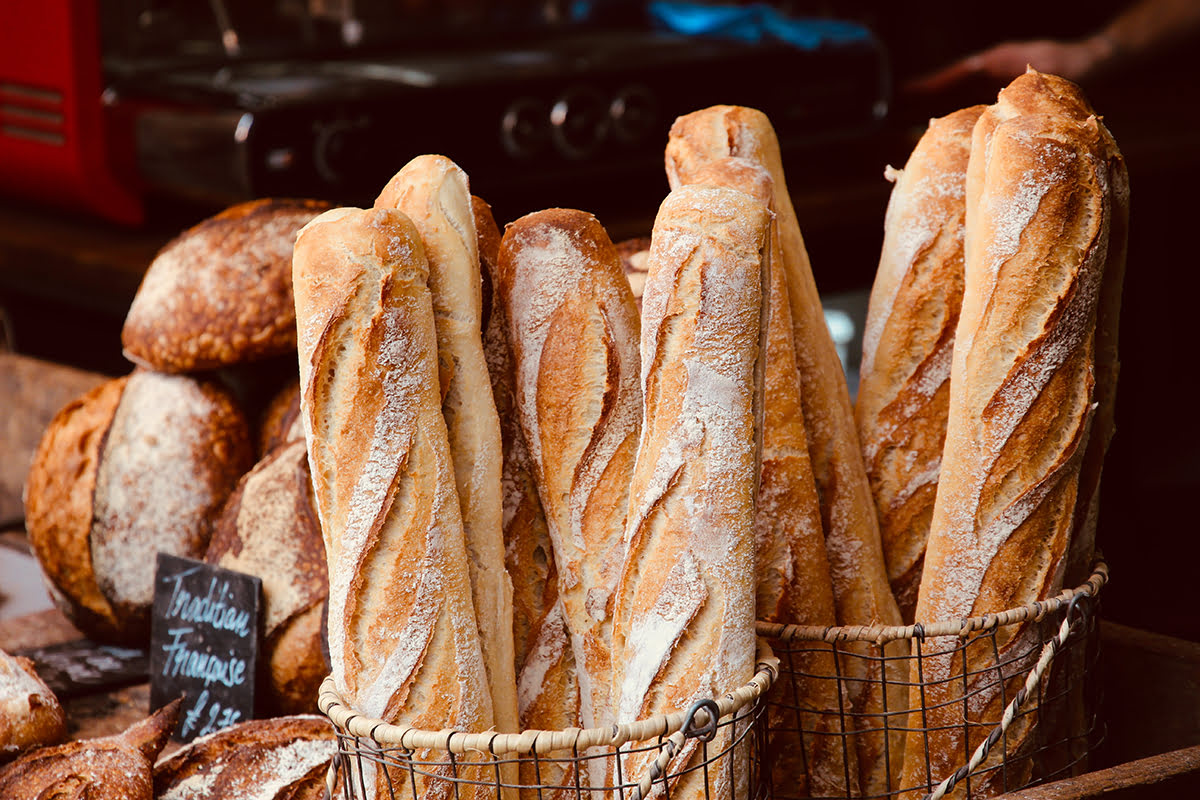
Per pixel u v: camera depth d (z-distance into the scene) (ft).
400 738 2.71
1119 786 2.76
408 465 2.88
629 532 2.86
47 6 7.60
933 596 3.19
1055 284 3.03
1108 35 9.91
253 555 4.07
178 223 8.38
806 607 3.21
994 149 3.10
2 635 4.82
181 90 7.09
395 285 2.87
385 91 6.79
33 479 4.70
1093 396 3.13
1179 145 8.41
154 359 4.47
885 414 3.50
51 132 7.88
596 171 7.70
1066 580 3.27
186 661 4.17
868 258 8.37
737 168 3.13
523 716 3.22
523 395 3.16
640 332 3.17
